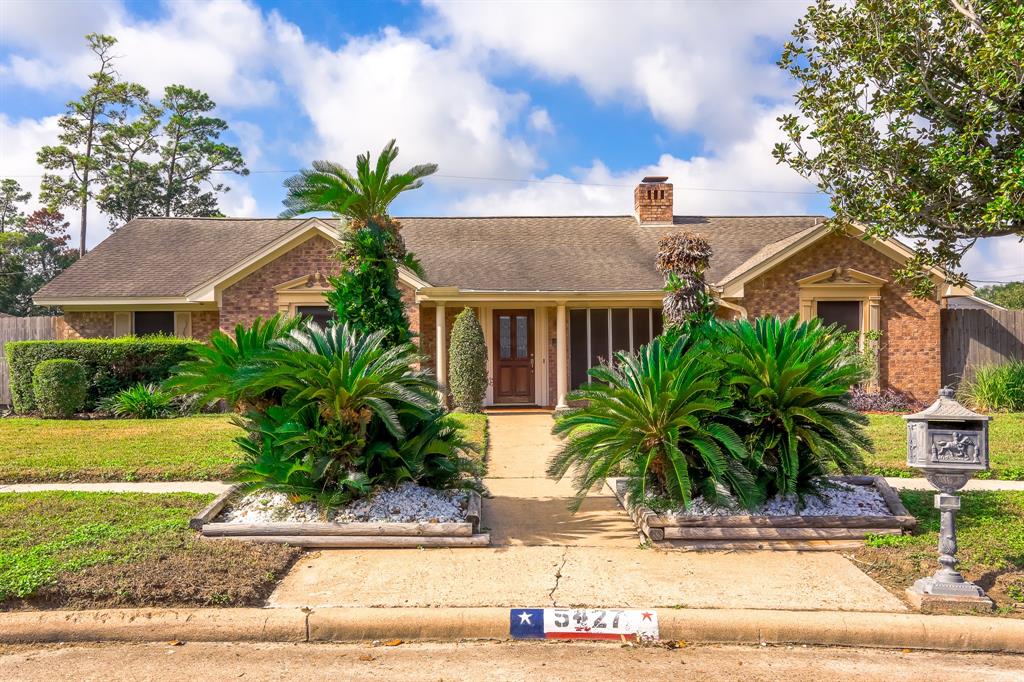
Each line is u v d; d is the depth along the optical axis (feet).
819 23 38.04
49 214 155.33
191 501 25.84
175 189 159.12
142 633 15.80
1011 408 49.19
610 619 16.01
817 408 22.77
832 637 15.70
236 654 15.10
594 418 23.21
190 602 16.70
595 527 23.91
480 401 52.34
